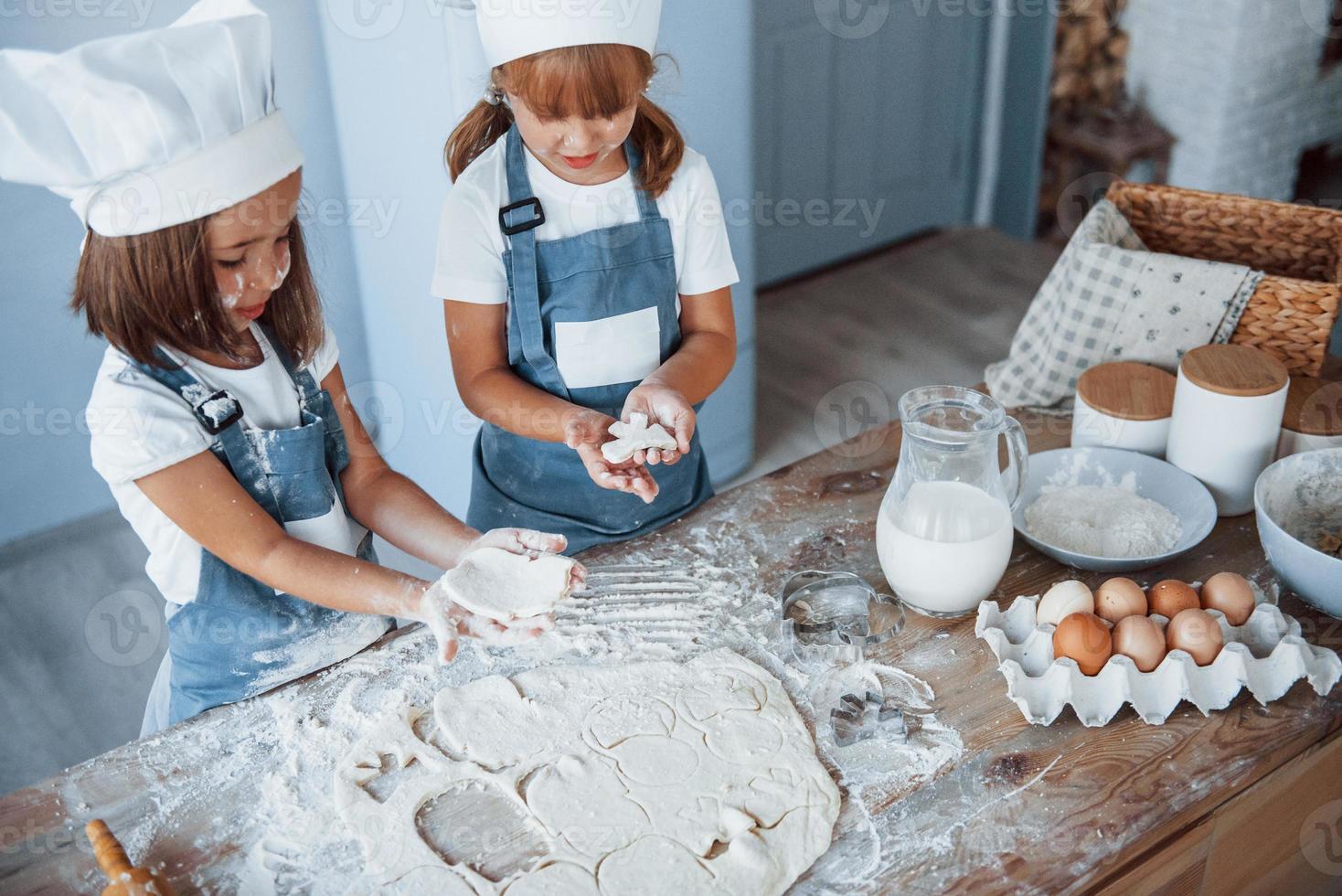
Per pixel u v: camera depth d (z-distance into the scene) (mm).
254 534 1111
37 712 2145
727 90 2297
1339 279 1481
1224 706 1042
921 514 1122
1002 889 876
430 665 1118
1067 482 1355
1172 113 3385
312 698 1081
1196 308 1475
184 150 956
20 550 2576
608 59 1168
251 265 1059
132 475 1066
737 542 1290
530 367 1469
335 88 2148
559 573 1067
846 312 3617
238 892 888
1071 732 1026
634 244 1428
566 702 1064
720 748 1007
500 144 1415
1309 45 3230
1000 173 3984
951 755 1002
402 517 1280
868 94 3629
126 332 1046
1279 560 1146
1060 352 1589
